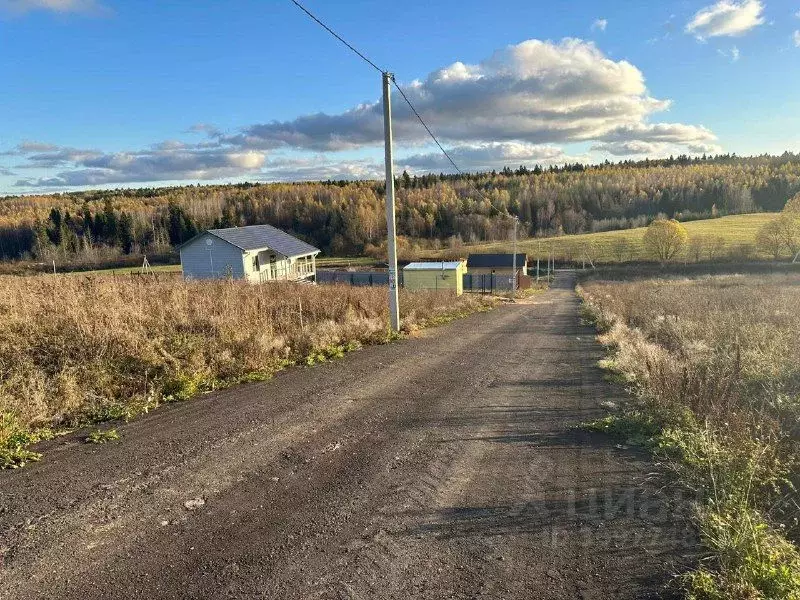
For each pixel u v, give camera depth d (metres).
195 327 8.39
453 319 16.30
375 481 3.79
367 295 14.50
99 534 2.99
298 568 2.71
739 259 63.09
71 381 5.45
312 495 3.55
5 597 2.41
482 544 2.96
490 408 5.71
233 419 5.13
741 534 2.90
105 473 3.82
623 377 7.25
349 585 2.57
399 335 10.85
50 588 2.49
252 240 35.59
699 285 31.25
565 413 5.54
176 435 4.66
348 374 7.24
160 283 11.58
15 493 3.47
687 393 5.39
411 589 2.55
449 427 5.04
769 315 11.48
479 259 62.28
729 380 5.73
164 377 6.22
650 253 71.88
